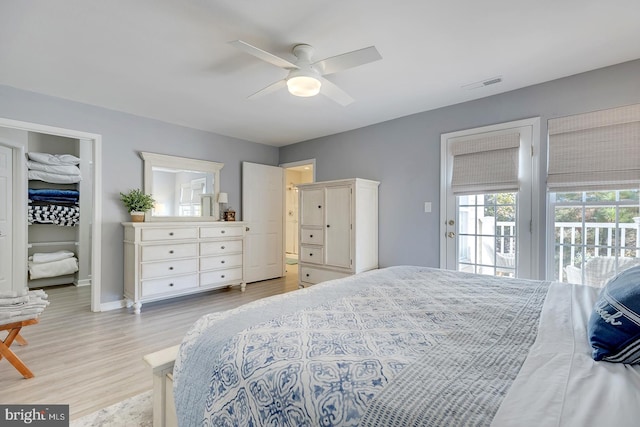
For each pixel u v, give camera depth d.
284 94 3.14
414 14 1.89
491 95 3.17
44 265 4.52
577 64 2.53
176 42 2.20
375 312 1.32
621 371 0.80
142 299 3.47
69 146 5.00
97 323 3.12
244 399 0.90
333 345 0.98
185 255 3.83
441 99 3.28
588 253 2.71
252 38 2.15
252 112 3.68
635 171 2.43
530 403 0.66
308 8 1.83
